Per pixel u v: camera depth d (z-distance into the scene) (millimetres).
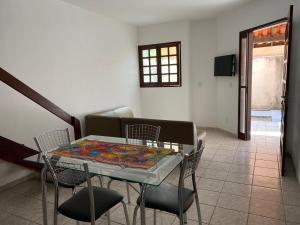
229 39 5109
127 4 4113
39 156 2314
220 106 5719
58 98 3830
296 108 3438
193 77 6020
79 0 3803
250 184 3049
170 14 4969
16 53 3148
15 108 3168
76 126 4074
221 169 3539
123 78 5586
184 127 3504
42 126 3551
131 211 2541
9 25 3047
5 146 2992
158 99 6195
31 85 3373
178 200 1763
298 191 2834
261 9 4148
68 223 2367
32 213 2572
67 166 1911
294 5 3477
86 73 4422
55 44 3727
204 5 4430
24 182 3309
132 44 5883
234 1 4270
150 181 1696
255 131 5621
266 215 2395
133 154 2186
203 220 2344
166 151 2248
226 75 5113
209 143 4805
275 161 3770
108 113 4699
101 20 4766
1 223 2406
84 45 4340
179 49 5758
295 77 3518
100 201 1836
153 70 6133
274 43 7465
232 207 2555
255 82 8039
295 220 2301
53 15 3666
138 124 3750
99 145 2477
